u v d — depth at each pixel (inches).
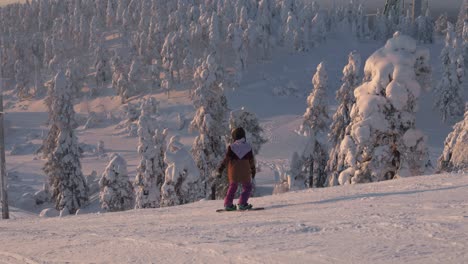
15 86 7485.2
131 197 1684.3
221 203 393.1
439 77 4820.4
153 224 272.2
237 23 6333.7
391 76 830.5
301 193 375.6
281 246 154.2
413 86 815.7
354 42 6653.5
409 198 253.6
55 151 2047.2
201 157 1590.8
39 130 5349.4
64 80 2057.1
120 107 5575.8
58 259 186.4
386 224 173.2
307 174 1507.1
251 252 151.3
